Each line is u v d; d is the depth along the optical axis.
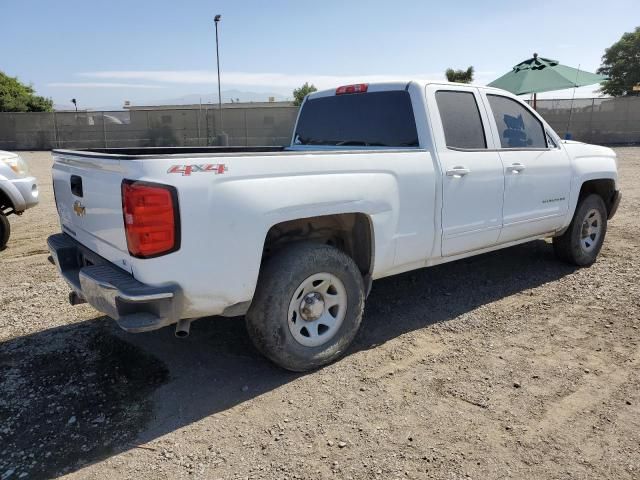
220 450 2.87
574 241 5.85
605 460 2.74
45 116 31.16
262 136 30.31
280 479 2.64
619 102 27.73
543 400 3.30
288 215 3.36
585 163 5.77
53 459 2.80
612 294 5.13
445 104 4.49
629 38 46.41
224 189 3.10
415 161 4.10
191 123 30.59
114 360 3.88
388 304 4.95
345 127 4.98
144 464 2.76
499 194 4.78
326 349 3.71
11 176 6.97
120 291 2.93
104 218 3.30
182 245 2.99
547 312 4.73
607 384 3.48
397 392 3.42
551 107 28.38
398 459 2.78
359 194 3.70
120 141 31.38
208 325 4.49
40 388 3.49
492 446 2.87
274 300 3.41
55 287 5.50
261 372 3.70
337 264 3.65
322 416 3.17
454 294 5.21
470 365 3.77
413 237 4.14
